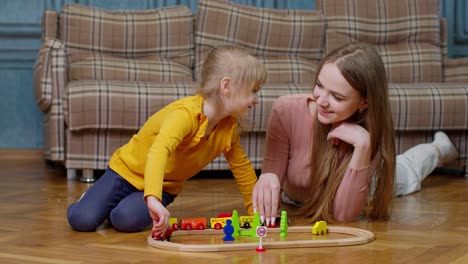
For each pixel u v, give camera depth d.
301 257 1.41
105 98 2.99
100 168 3.05
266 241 1.57
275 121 2.04
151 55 3.69
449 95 3.23
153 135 1.72
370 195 2.01
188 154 1.72
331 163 1.90
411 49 3.80
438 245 1.55
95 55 3.53
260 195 1.82
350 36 3.81
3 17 4.05
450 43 4.20
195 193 2.61
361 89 1.78
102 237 1.65
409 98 3.20
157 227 1.52
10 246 1.54
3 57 4.07
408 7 3.85
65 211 2.08
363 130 1.85
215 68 1.68
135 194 1.76
